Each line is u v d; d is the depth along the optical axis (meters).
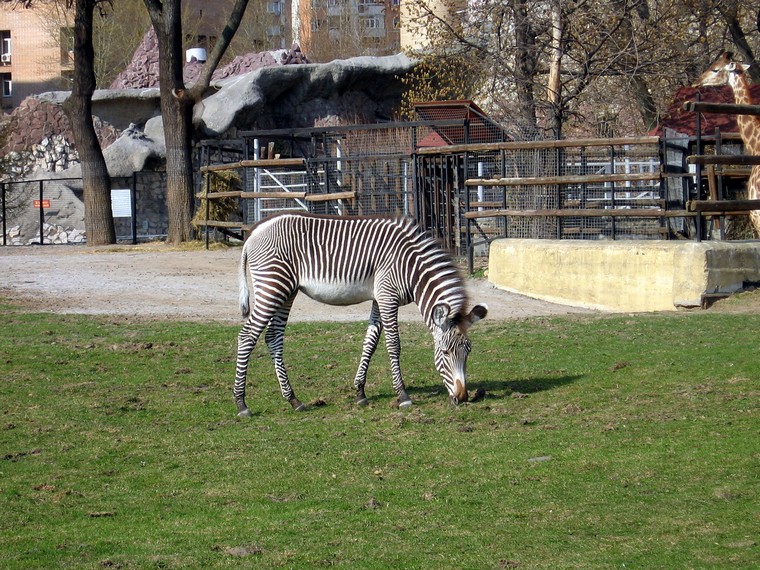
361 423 14.40
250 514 10.47
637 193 35.09
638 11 39.84
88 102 42.19
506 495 10.89
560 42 36.34
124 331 21.42
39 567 8.91
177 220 41.88
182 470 12.17
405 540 9.53
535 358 18.52
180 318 23.38
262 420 14.74
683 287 23.80
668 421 13.77
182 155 41.66
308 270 14.97
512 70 38.88
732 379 15.97
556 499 10.69
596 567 8.69
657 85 41.94
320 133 41.38
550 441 13.05
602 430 13.46
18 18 92.31
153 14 40.47
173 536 9.75
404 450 12.84
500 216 31.09
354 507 10.59
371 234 14.91
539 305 26.06
